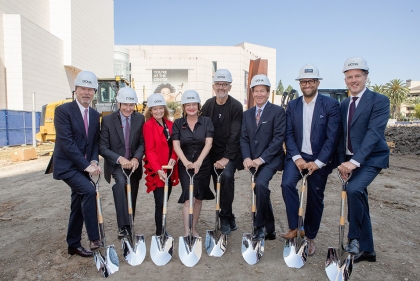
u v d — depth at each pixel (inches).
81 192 148.5
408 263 149.5
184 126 169.3
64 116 149.0
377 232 187.5
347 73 149.8
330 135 154.5
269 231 175.3
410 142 642.8
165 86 2188.7
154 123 175.5
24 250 167.9
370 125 145.7
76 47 1197.7
